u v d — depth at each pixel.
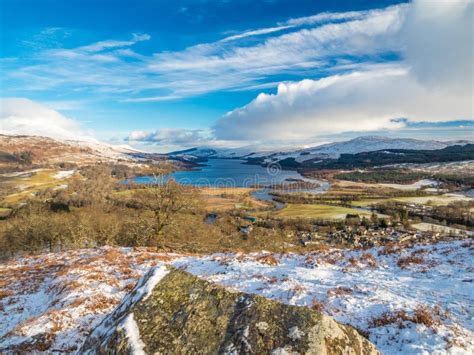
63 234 41.16
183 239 35.47
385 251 17.78
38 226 41.62
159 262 18.64
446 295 11.06
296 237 65.50
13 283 16.64
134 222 33.84
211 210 98.19
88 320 10.38
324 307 10.04
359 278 13.59
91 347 6.24
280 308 6.20
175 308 6.45
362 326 8.84
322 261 16.47
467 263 14.37
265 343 5.42
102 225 39.34
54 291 14.12
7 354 8.40
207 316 6.18
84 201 79.88
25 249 41.72
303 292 11.50
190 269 16.53
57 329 9.66
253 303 6.35
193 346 5.56
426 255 16.38
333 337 5.60
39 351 8.49
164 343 5.62
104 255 20.72
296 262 17.11
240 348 5.40
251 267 15.85
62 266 19.50
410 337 7.88
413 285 12.41
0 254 41.81
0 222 53.56
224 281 13.65
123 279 15.23
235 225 74.12
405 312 9.16
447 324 8.48
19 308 12.77
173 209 32.06
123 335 5.82
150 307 6.47
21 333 9.49
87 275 15.22
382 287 12.01
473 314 9.43
